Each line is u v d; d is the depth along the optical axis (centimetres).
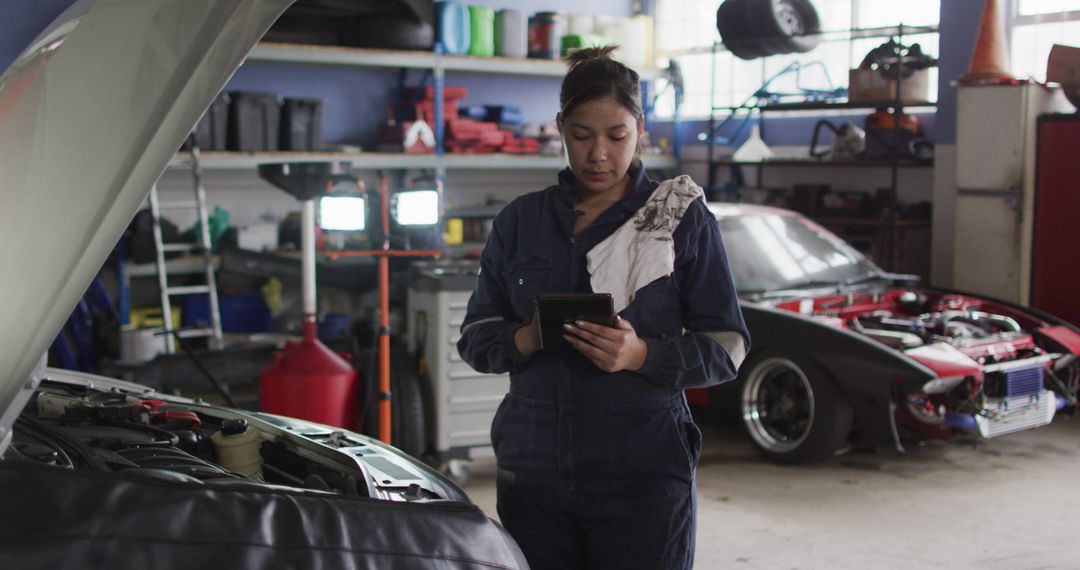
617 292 167
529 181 955
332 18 752
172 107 100
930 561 346
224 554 104
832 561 347
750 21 716
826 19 828
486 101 928
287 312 757
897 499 413
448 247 766
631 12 995
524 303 174
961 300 521
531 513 173
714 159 909
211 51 98
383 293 392
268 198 808
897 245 734
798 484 433
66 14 121
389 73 868
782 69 872
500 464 177
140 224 667
